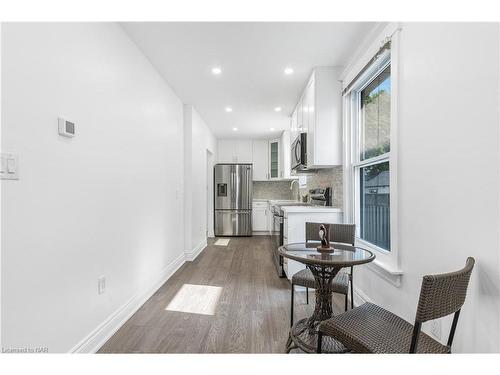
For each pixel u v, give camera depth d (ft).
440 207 4.48
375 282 7.00
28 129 4.10
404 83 5.57
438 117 4.51
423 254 4.95
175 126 11.82
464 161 3.95
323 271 5.88
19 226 3.95
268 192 22.98
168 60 8.79
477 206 3.72
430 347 3.67
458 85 4.05
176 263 11.89
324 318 5.88
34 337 4.21
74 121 5.13
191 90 11.46
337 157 9.43
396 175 5.81
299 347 5.52
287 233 9.77
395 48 5.84
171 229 11.23
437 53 4.51
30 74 4.14
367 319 4.40
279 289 9.54
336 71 9.36
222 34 7.29
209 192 20.34
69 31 5.00
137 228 7.97
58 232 4.71
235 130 19.12
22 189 4.00
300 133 11.48
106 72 6.28
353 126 8.92
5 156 3.73
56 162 4.67
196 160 14.60
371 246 7.48
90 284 5.65
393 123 5.93
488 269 3.55
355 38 7.48
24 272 4.03
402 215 5.68
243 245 17.53
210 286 9.85
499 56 3.36
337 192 10.12
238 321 7.13
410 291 5.39
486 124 3.56
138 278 8.00
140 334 6.47
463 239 3.98
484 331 3.61
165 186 10.48
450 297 3.19
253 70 9.56
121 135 6.99
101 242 6.06
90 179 5.65
